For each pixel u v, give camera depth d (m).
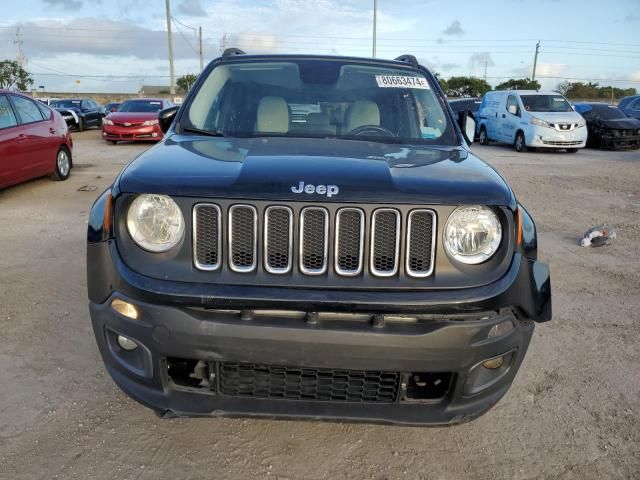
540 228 6.80
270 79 3.46
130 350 2.24
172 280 2.08
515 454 2.57
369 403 2.17
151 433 2.62
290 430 2.69
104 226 2.22
